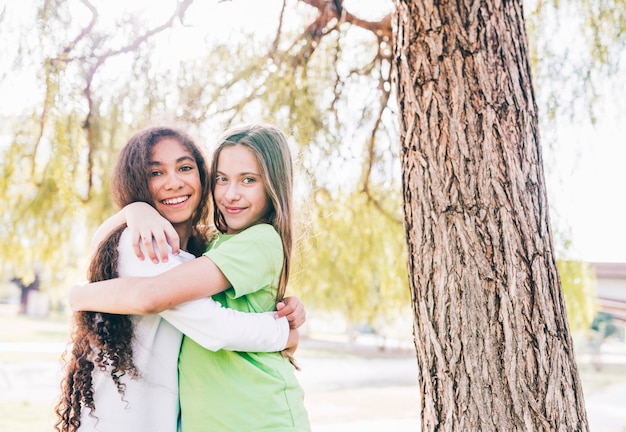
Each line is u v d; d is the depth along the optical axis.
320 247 4.51
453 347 1.85
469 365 1.83
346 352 21.72
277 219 1.82
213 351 1.58
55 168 3.79
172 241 1.65
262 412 1.60
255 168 1.80
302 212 2.85
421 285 1.94
